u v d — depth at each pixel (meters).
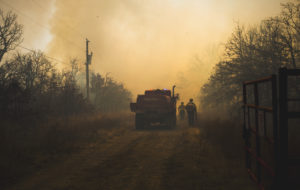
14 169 6.69
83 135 13.54
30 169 6.99
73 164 7.61
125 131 16.28
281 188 3.88
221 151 8.59
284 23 11.55
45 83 18.16
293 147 6.29
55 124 13.59
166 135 14.27
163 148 10.17
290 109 10.04
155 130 17.31
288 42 11.28
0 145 8.29
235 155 7.95
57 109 17.48
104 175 6.39
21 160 7.76
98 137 13.29
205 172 6.45
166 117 17.92
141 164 7.51
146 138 13.17
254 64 12.78
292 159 3.93
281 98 3.88
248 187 5.21
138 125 17.98
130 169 6.96
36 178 6.17
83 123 16.45
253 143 8.29
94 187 5.46
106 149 10.11
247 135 6.21
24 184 5.70
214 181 5.70
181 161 7.76
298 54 11.46
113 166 7.33
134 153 9.23
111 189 5.32
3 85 12.03
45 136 10.93
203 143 10.52
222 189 5.16
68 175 6.43
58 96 18.64
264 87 12.50
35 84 17.72
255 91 5.30
